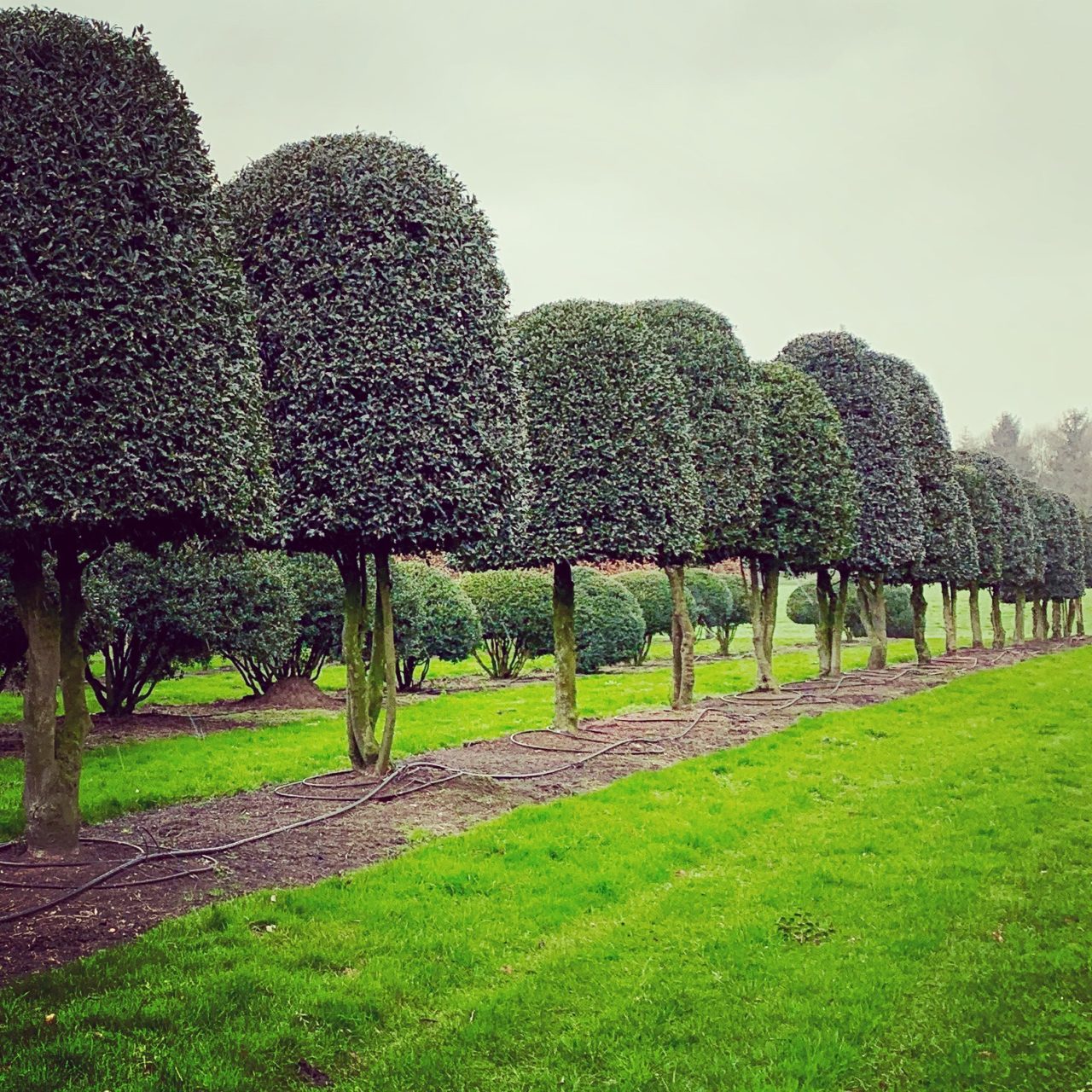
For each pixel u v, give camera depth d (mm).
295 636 15148
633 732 12484
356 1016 4199
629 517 11414
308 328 7789
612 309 12086
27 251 5375
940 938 5215
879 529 19141
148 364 5633
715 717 13977
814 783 9383
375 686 9406
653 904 5852
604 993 4570
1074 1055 3906
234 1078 3615
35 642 6305
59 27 5703
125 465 5387
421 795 8383
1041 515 34969
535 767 9992
